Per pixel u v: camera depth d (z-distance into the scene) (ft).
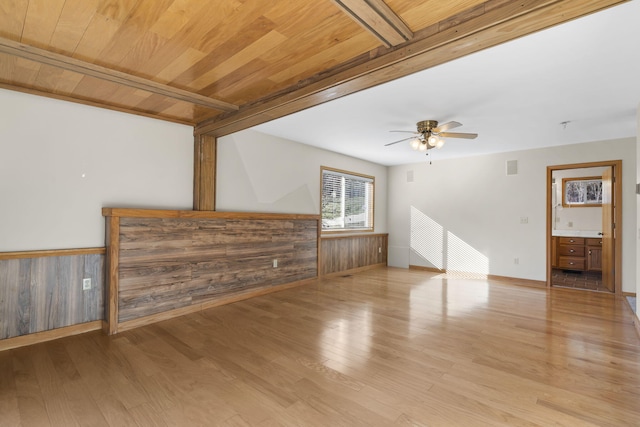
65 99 9.55
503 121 12.89
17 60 7.20
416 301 13.78
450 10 5.43
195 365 7.81
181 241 11.72
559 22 5.00
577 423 5.70
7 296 8.70
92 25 6.05
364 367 7.75
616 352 8.65
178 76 8.26
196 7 5.51
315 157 18.25
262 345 9.03
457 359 8.20
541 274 17.46
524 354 8.51
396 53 6.42
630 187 15.26
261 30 6.21
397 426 5.61
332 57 7.25
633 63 8.04
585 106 11.19
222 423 5.68
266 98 9.55
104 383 6.97
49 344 9.05
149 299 10.82
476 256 19.63
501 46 7.28
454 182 20.72
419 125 12.98
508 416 5.90
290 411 6.03
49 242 9.41
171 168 12.17
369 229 22.34
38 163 9.24
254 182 15.11
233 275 13.50
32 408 6.07
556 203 23.31
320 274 17.95
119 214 10.00
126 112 10.86
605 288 16.69
